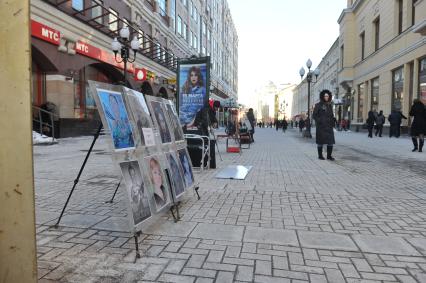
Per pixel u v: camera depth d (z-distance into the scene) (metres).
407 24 22.48
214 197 5.82
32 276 2.46
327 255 3.50
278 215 4.83
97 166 8.95
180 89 9.53
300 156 12.17
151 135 4.38
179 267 3.22
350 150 14.41
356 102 37.16
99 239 3.89
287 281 2.97
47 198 5.63
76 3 19.58
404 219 4.69
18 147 2.41
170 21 37.94
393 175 8.13
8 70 2.38
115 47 18.08
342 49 43.41
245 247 3.69
